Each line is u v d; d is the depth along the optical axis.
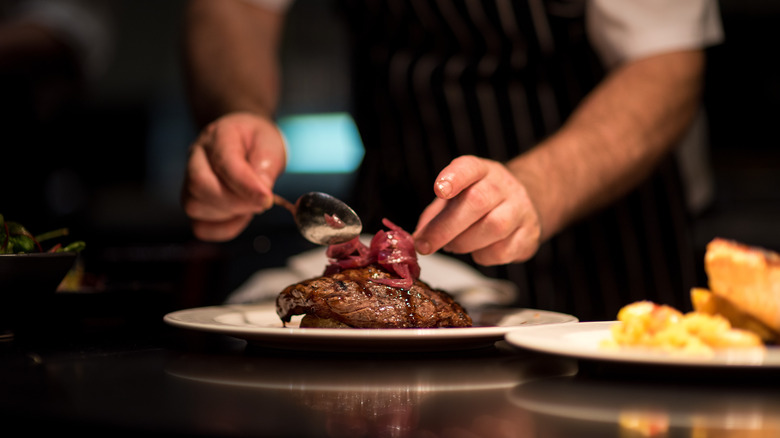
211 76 2.38
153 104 6.17
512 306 1.92
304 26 5.61
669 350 0.83
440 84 2.35
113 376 0.89
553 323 1.14
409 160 2.46
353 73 2.60
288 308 1.20
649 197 2.38
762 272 0.91
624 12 2.08
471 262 2.43
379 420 0.67
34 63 3.26
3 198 3.51
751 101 4.28
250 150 1.61
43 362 1.00
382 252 1.23
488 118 2.33
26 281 1.18
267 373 0.92
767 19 4.09
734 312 0.94
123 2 5.83
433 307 1.19
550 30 2.24
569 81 2.30
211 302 2.01
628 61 2.11
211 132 1.66
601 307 2.42
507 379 0.88
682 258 2.41
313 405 0.74
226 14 2.55
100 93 6.05
